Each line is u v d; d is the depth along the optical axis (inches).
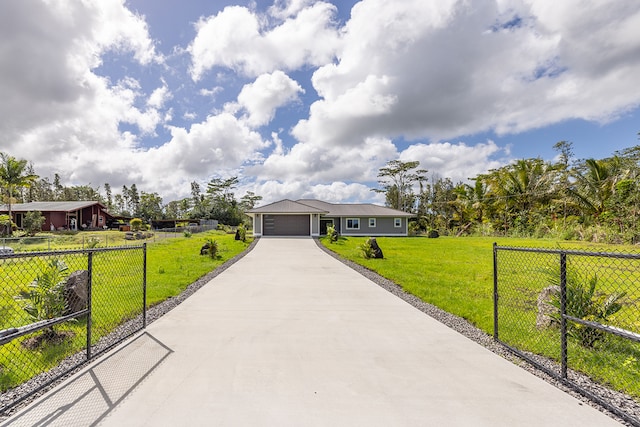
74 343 143.4
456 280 312.3
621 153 1040.8
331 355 130.0
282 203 1051.3
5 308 177.3
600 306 144.3
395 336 154.3
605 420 86.2
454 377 111.0
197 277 319.6
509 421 85.3
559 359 127.1
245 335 154.0
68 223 1234.0
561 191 991.6
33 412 87.8
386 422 84.1
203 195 2372.0
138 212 2080.5
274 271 365.1
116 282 286.8
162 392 98.9
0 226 935.7
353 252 575.5
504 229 1132.5
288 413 87.8
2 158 935.7
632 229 732.0
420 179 1820.9
